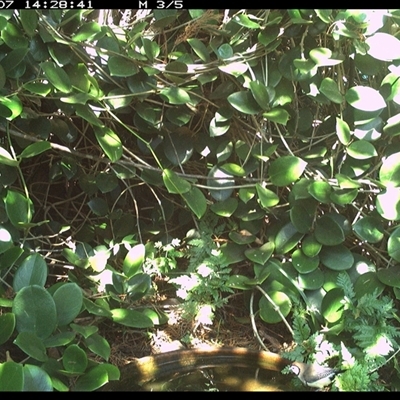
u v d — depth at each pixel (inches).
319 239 63.6
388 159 62.4
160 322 65.5
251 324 70.1
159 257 70.5
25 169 73.6
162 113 67.6
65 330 55.5
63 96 62.5
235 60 63.7
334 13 62.8
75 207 76.7
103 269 66.2
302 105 70.4
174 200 75.9
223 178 68.3
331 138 69.2
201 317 64.0
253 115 66.5
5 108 58.0
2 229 58.7
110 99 63.9
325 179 64.8
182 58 65.0
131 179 76.7
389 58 61.5
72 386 50.8
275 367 59.2
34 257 57.4
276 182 63.4
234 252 68.8
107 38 62.3
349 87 69.1
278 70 64.9
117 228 74.4
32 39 60.7
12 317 51.8
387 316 58.7
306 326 59.6
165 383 56.4
